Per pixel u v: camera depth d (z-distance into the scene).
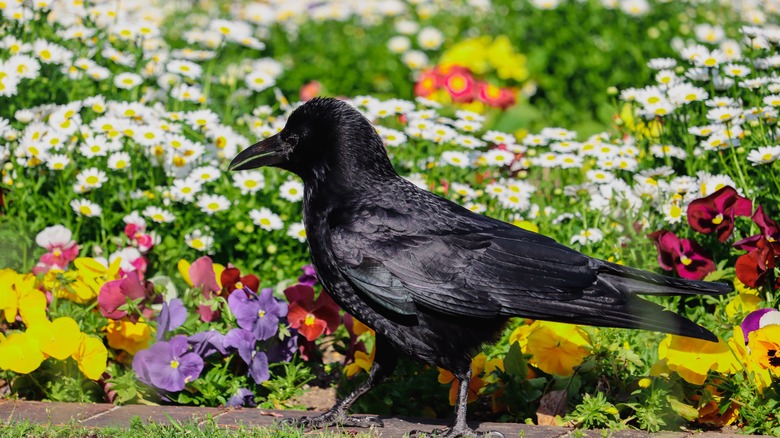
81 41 10.05
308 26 16.31
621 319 5.78
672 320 5.72
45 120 8.91
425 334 6.08
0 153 8.65
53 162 8.43
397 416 6.62
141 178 9.10
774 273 7.14
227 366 6.94
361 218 6.14
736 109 8.39
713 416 6.29
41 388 6.76
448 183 9.05
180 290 7.89
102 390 6.91
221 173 9.08
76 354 6.62
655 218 8.32
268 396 6.98
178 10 16.36
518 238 6.11
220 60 13.59
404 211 6.16
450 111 12.59
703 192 8.12
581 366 6.47
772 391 6.25
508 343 7.32
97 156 8.77
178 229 8.74
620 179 8.94
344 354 7.46
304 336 7.27
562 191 9.22
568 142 9.41
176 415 6.28
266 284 8.48
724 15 14.38
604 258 8.20
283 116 10.20
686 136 8.95
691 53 9.06
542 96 14.77
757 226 7.73
